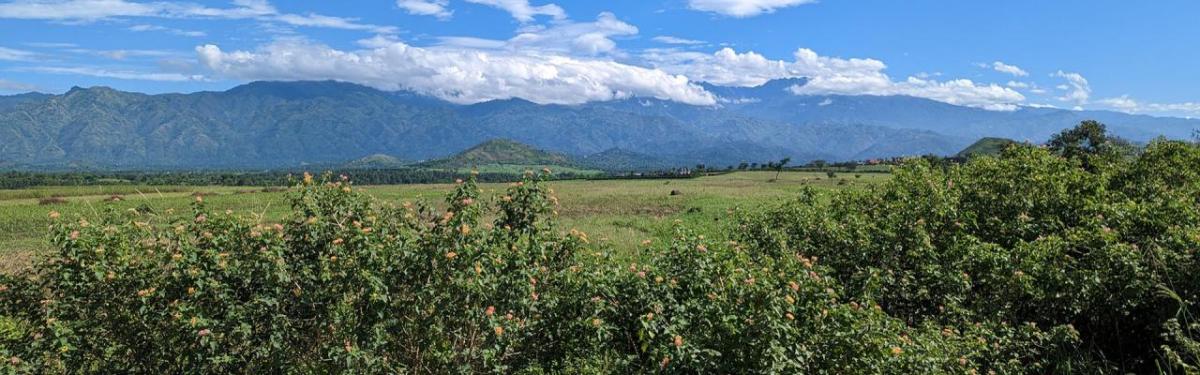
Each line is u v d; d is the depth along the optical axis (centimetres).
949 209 1004
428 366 628
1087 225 892
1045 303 815
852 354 585
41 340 605
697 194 6116
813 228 1053
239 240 616
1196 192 1027
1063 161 1234
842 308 609
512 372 671
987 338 750
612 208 4553
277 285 586
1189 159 1169
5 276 632
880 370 579
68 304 601
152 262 610
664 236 2370
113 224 643
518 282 611
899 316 923
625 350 659
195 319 550
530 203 697
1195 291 747
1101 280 769
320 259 618
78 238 582
